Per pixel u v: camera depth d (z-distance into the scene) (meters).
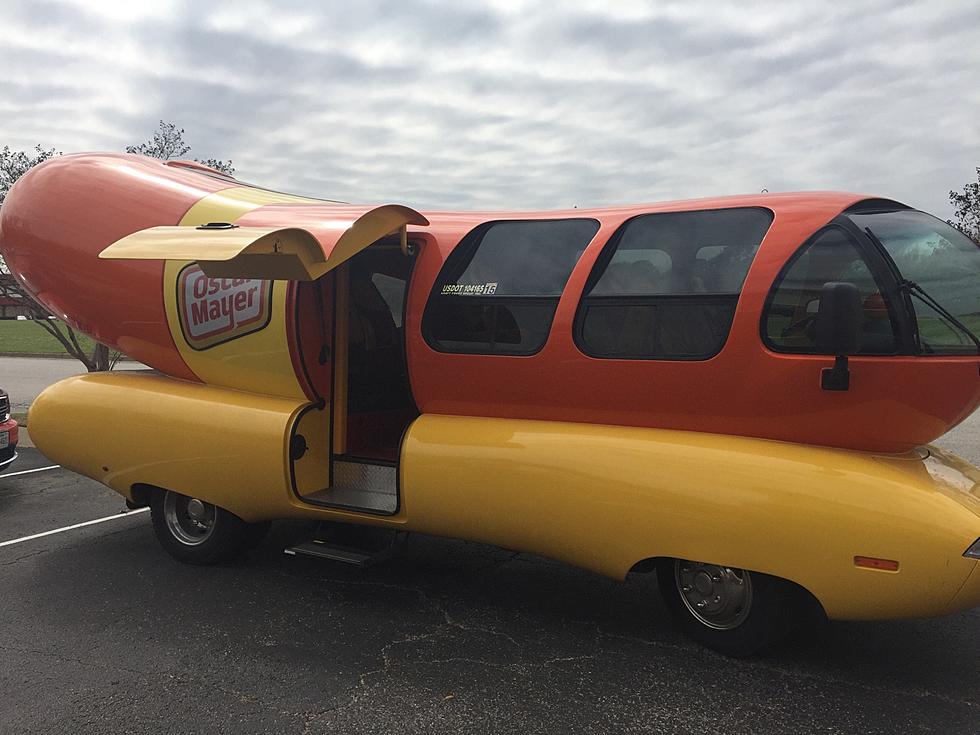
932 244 3.66
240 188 5.64
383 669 3.72
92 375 5.74
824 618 4.29
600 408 3.92
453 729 3.18
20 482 8.04
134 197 5.50
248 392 5.04
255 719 3.28
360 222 4.01
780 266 3.50
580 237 4.16
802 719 3.24
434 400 4.42
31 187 5.86
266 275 4.02
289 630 4.18
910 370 3.22
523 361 4.08
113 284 5.44
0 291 10.90
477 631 4.16
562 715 3.29
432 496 4.19
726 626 3.76
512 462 3.95
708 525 3.46
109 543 5.82
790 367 3.41
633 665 3.73
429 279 4.44
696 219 3.86
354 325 5.25
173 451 5.05
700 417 3.68
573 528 3.81
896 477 3.27
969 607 3.20
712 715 3.28
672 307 3.74
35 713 3.33
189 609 4.49
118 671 3.72
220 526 5.10
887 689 3.49
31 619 4.35
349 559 4.48
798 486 3.32
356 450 5.27
